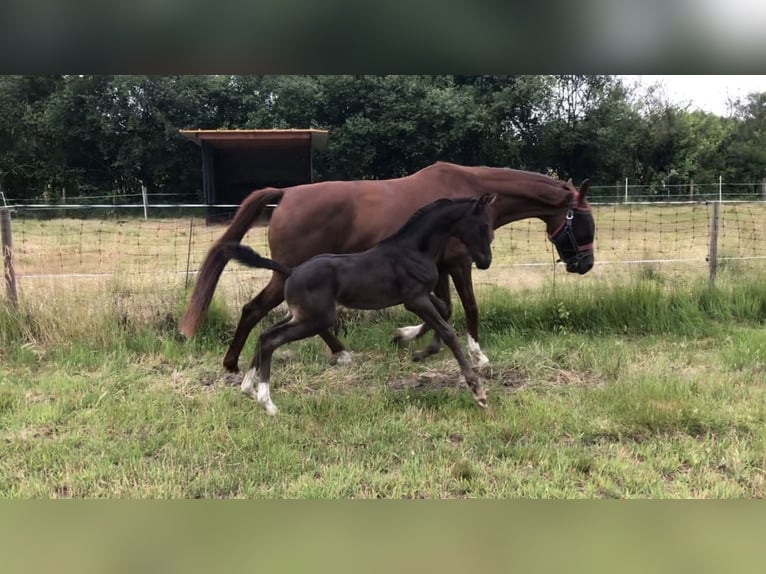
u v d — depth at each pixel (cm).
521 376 451
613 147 2730
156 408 384
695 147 2869
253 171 2128
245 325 442
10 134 2386
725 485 289
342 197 434
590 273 749
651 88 3070
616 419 360
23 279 595
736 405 379
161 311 528
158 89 2305
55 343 495
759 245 1018
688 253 938
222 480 295
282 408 393
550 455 321
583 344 503
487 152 2661
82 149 2420
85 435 347
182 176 2469
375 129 2370
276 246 436
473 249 398
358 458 323
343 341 516
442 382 443
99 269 713
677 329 547
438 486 293
